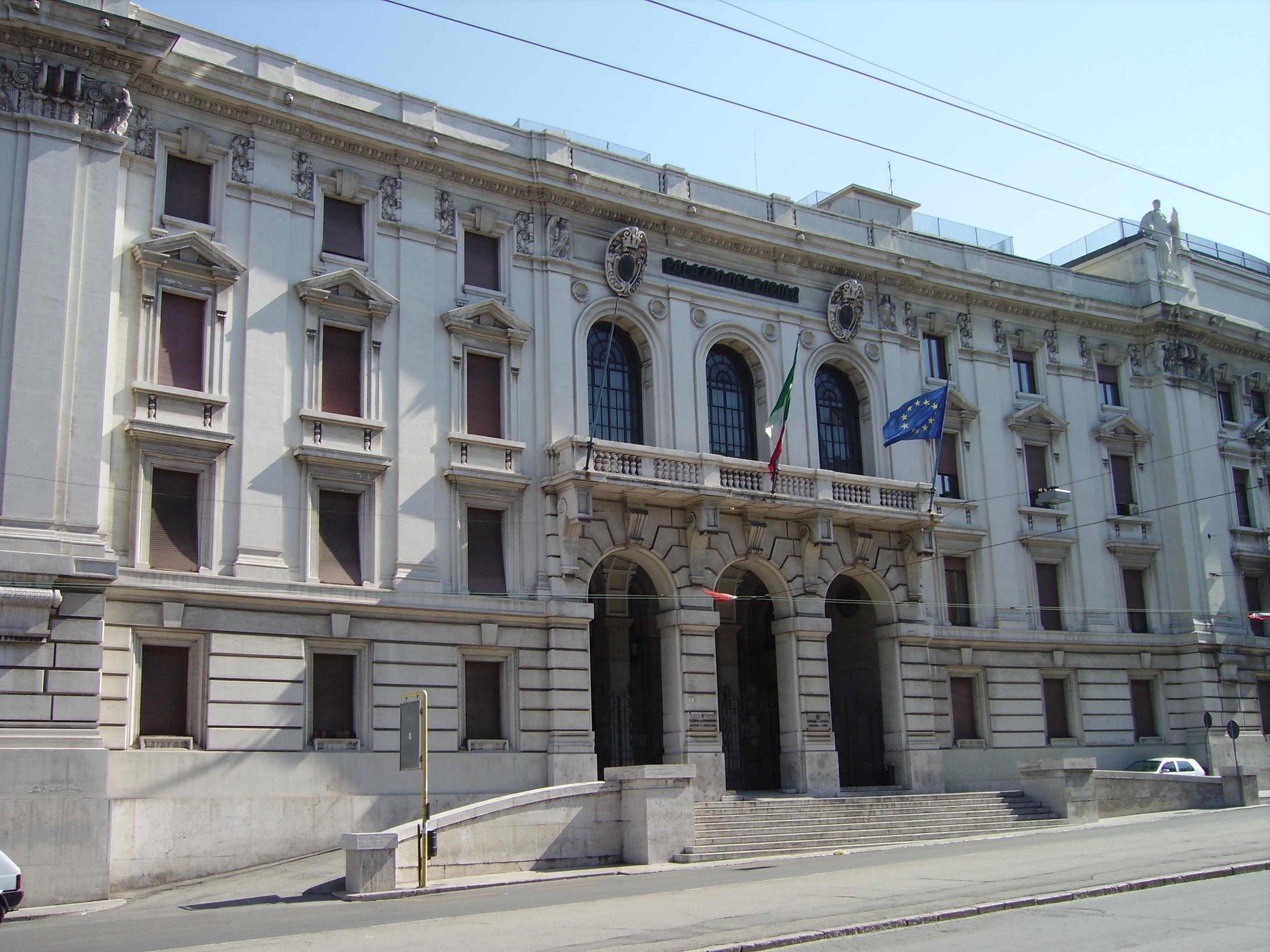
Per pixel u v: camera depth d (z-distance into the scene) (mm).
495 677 33562
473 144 35344
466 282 35500
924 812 34750
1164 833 29281
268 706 29594
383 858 23328
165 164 31000
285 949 15367
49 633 26344
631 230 37594
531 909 18984
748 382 40969
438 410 34000
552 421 35656
